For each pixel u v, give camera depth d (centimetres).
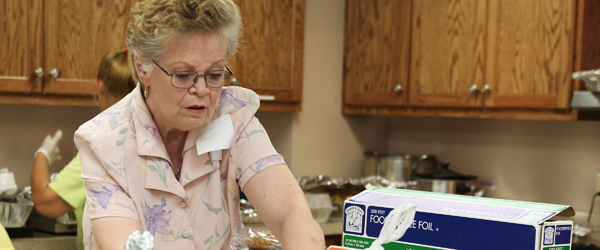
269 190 98
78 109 270
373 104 297
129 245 62
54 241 210
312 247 87
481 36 247
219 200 102
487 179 296
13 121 252
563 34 218
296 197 96
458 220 84
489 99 244
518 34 233
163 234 97
